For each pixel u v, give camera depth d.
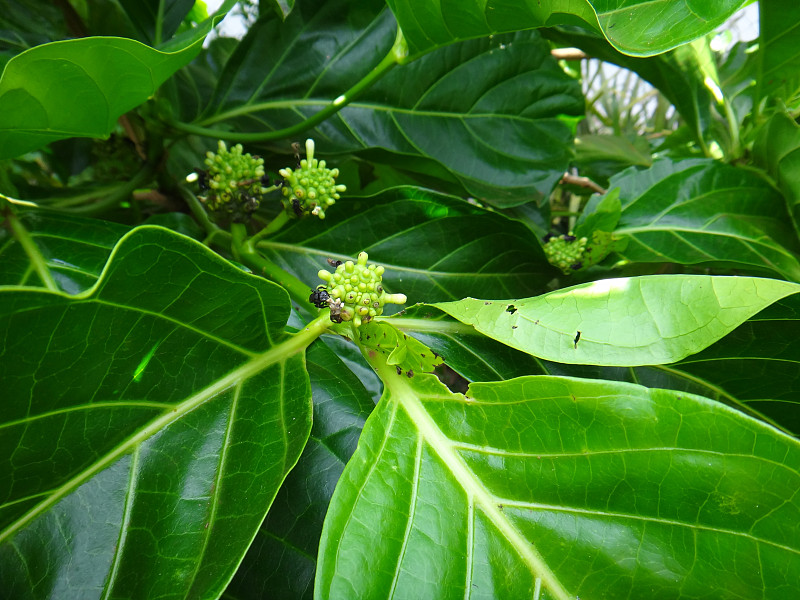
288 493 0.20
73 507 0.17
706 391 0.24
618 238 0.31
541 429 0.18
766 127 0.31
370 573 0.16
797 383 0.22
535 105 0.34
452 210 0.27
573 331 0.18
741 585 0.16
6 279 0.20
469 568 0.17
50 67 0.18
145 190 0.34
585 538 0.17
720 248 0.30
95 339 0.17
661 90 0.36
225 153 0.27
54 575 0.17
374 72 0.26
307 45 0.32
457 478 0.18
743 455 0.16
